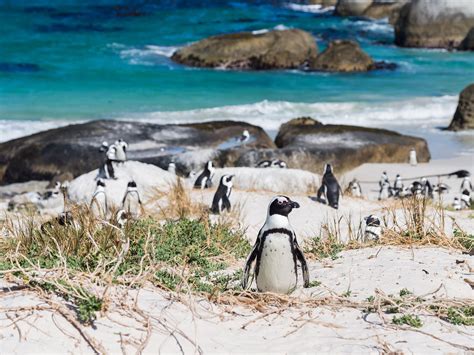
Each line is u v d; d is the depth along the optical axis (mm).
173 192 35781
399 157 68125
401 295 18047
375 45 130000
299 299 17531
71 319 15141
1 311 15359
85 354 14227
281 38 114875
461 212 34875
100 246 20703
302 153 64250
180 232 24328
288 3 159750
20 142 64188
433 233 24094
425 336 15602
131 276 18594
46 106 90125
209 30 136375
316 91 100188
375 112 88875
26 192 57031
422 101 94062
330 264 21453
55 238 21734
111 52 119000
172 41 127750
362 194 54969
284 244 17469
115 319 15492
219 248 24375
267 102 92188
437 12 126625
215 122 71688
